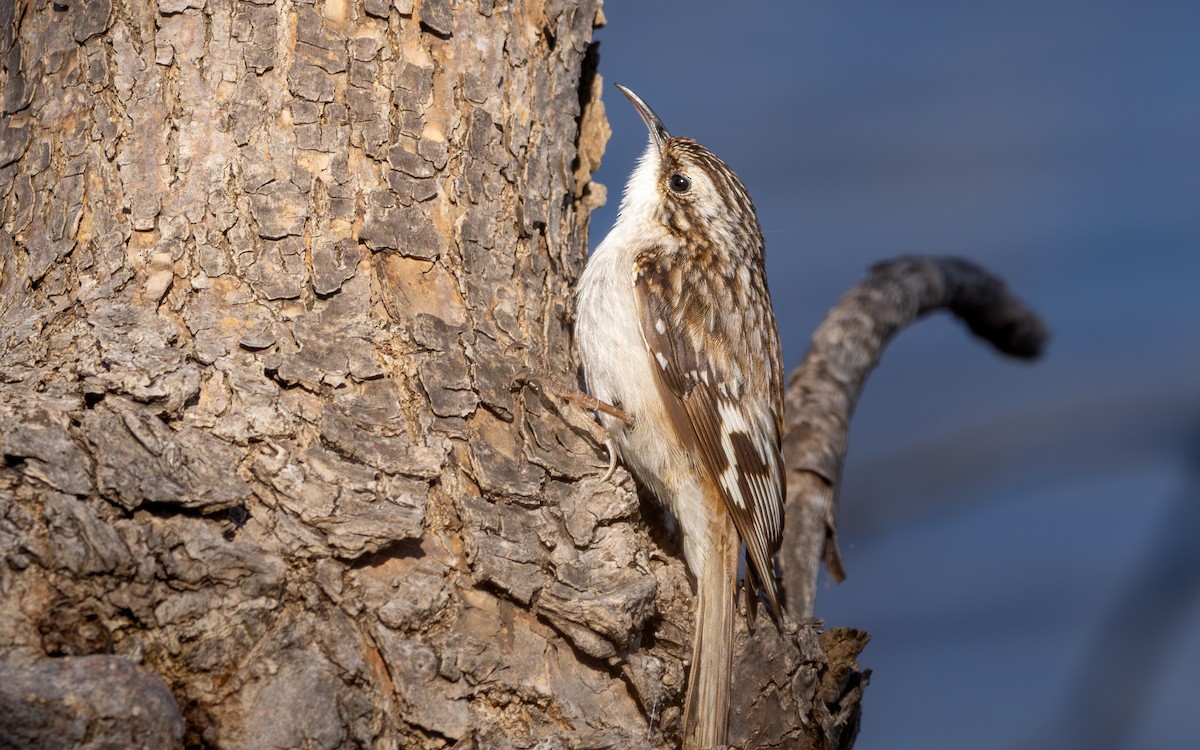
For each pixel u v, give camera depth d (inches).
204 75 221.6
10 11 235.9
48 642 161.6
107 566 166.9
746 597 241.9
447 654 179.8
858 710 245.8
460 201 232.5
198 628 169.0
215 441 188.9
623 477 220.7
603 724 190.1
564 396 229.8
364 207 222.1
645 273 283.3
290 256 213.9
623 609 191.6
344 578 181.2
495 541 195.3
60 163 220.2
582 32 265.9
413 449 199.3
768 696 227.0
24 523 167.8
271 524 182.1
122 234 212.5
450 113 235.8
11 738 147.8
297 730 166.1
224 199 215.3
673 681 214.1
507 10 248.4
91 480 173.9
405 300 218.4
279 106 222.5
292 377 199.6
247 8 224.8
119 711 152.7
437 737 175.3
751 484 270.8
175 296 207.8
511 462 208.5
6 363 195.9
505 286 233.1
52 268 212.8
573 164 278.2
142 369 191.8
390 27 233.6
